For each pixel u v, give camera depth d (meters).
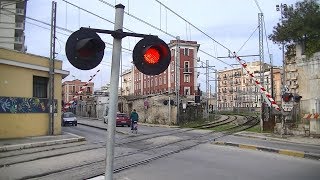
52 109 24.77
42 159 14.58
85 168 12.46
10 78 21.77
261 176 11.01
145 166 12.91
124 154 16.23
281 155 16.12
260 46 34.50
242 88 120.81
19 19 51.84
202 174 11.31
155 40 4.50
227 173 11.49
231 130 34.00
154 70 4.52
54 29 24.98
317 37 27.19
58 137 22.61
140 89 101.19
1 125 21.08
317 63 25.77
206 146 19.92
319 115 24.19
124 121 39.81
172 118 46.75
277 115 31.12
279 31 29.86
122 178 10.70
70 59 4.12
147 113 51.94
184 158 15.01
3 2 31.05
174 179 10.55
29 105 23.16
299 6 28.95
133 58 4.49
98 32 4.25
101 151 17.38
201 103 54.91
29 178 10.77
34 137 22.38
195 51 83.25
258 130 32.81
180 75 81.50
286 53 33.03
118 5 4.39
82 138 22.41
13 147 16.92
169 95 48.44
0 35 51.28
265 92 30.89
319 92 25.48
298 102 26.88
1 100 21.08
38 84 24.59
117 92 4.31
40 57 24.11
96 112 71.44
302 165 13.27
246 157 15.32
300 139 23.34
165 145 20.28
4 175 11.13
